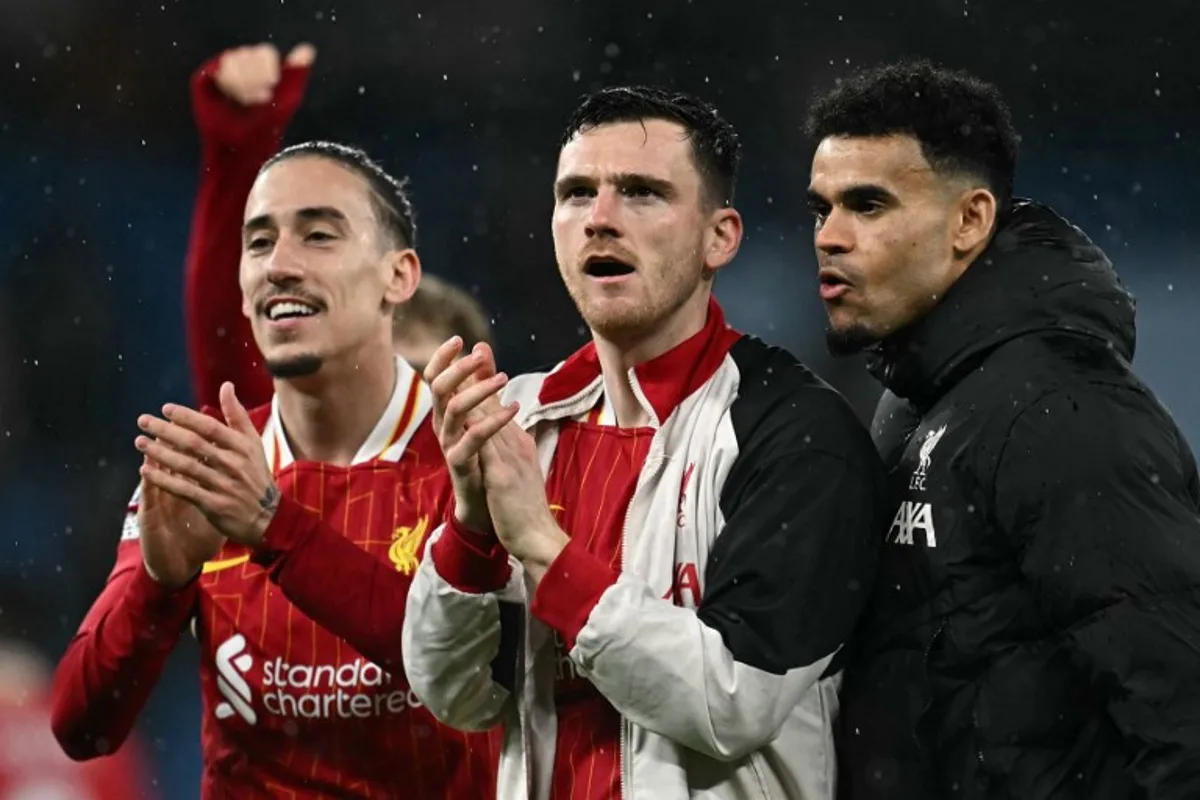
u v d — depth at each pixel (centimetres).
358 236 1202
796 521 981
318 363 1192
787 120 4028
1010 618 982
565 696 1031
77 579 3566
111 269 3891
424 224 3981
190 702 3092
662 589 1002
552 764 1027
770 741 996
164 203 3950
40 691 2778
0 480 3641
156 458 1071
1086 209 4038
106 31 3934
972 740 991
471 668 1020
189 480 1078
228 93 1289
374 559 1110
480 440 966
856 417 1048
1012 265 1037
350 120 4019
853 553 995
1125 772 954
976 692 991
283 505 1094
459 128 4022
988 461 984
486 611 1008
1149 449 963
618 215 1020
